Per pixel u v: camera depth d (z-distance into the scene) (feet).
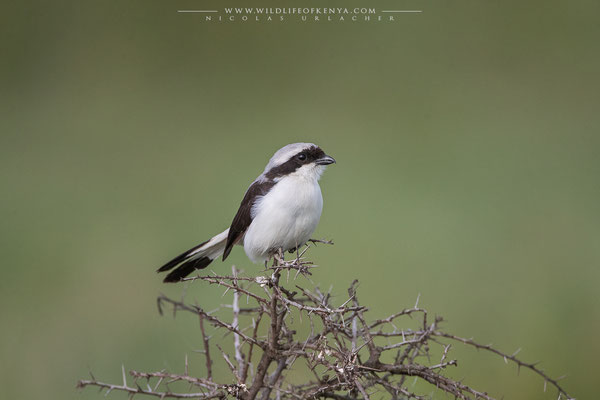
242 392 17.74
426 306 33.83
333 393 17.43
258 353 27.48
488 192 44.32
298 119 52.54
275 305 17.51
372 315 32.71
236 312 19.40
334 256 37.32
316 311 16.85
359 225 40.40
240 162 47.62
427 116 53.67
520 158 48.42
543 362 31.73
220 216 41.93
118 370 30.14
